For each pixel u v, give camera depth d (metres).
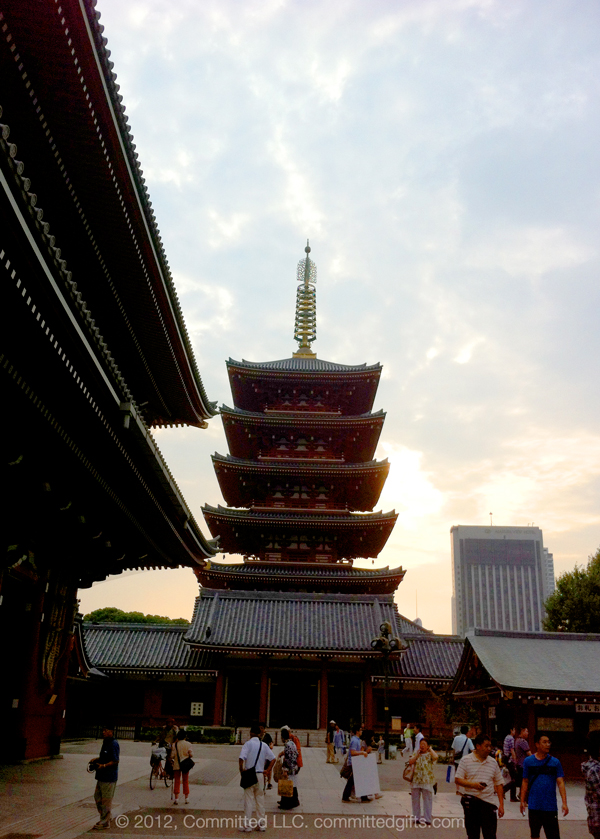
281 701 53.06
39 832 14.80
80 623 43.53
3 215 9.66
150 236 20.50
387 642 38.44
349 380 65.25
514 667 34.41
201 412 32.75
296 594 57.19
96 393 15.48
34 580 24.20
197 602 55.88
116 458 19.22
